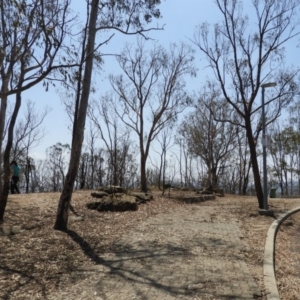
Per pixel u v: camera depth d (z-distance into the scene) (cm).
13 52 772
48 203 1394
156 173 3962
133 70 3180
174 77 2486
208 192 2419
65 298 535
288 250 967
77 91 1132
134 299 536
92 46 998
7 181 1092
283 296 607
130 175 3684
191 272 668
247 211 1481
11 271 643
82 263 707
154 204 1608
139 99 2492
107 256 758
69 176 981
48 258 726
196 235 985
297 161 4250
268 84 1418
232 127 3575
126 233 977
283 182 4275
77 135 984
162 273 658
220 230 1071
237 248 855
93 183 3862
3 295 537
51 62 706
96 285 591
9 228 940
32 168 3534
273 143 4209
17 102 1099
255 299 554
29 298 530
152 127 2525
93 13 1009
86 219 1136
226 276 650
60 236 899
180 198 1902
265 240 966
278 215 1430
